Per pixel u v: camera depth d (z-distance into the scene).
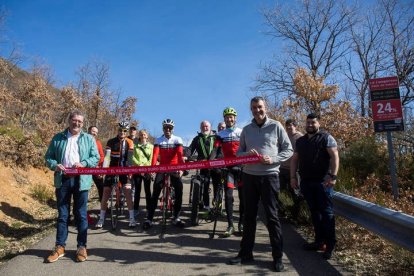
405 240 4.38
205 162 6.11
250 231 5.29
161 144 7.49
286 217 7.79
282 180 8.49
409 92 21.52
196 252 5.80
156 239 6.55
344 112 14.40
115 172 6.13
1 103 15.62
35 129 16.03
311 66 27.53
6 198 8.59
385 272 4.80
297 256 5.50
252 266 5.13
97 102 26.94
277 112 18.94
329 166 5.62
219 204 7.15
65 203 5.69
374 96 7.29
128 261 5.40
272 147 5.21
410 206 6.45
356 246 5.80
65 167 5.65
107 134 28.23
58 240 5.59
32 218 8.23
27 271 5.01
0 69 20.55
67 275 4.88
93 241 6.44
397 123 7.11
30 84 18.22
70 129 5.93
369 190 7.87
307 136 5.79
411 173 8.46
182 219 8.17
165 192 7.20
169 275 4.86
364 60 22.70
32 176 10.83
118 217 8.39
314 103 15.71
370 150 9.52
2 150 10.24
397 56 21.88
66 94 20.56
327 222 5.40
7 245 6.39
